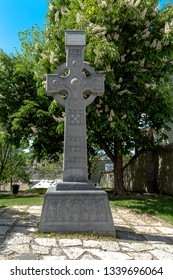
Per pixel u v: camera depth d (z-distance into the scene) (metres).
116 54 8.06
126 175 17.17
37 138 11.75
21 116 11.30
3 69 12.98
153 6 9.52
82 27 8.48
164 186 12.66
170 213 7.34
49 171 25.98
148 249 4.34
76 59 5.43
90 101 5.42
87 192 5.01
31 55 13.53
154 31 9.43
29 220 5.86
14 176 19.72
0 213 6.62
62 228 4.89
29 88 12.81
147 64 9.69
